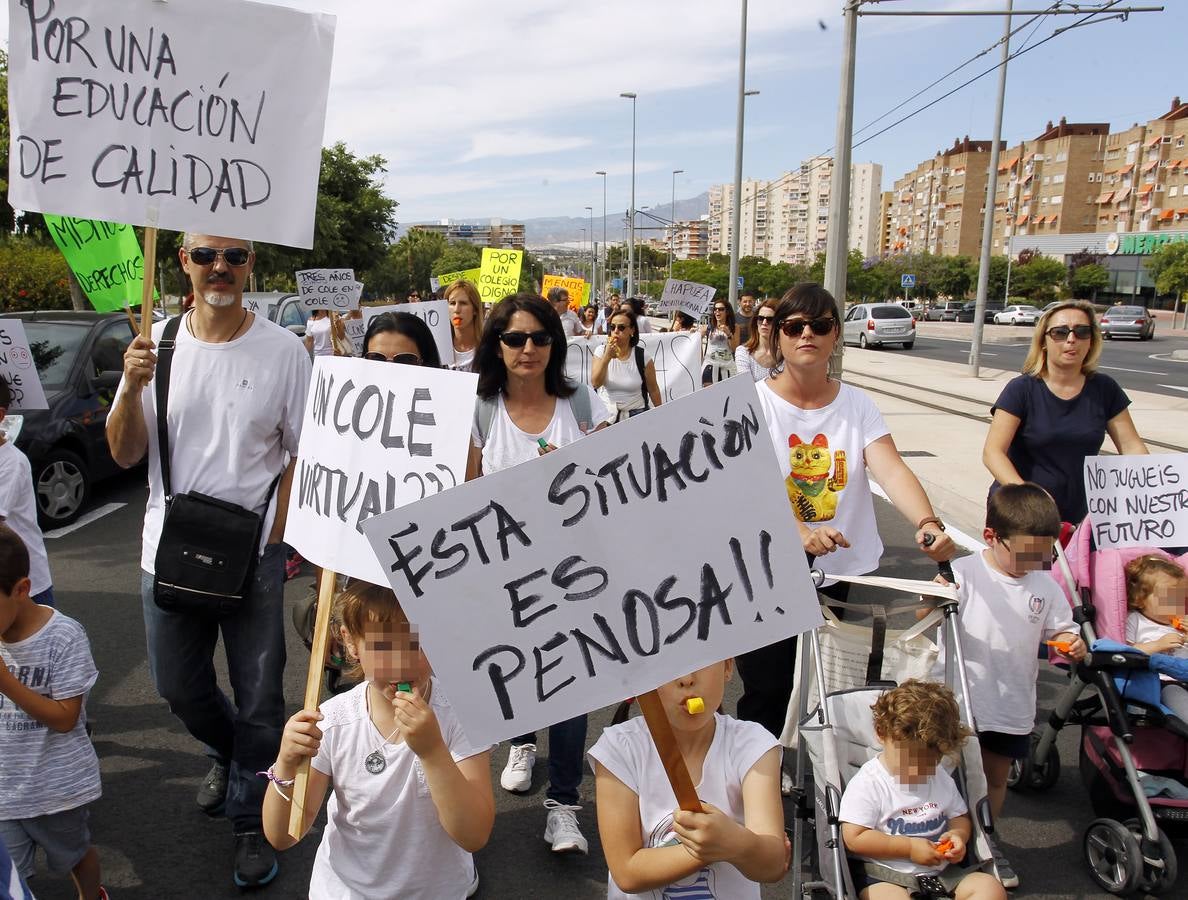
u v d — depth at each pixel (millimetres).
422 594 1749
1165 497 3605
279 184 2852
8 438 3561
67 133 2742
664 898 2035
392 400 2191
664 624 1803
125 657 4758
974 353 19969
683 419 1807
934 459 10078
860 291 76875
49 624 2609
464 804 1889
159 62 2754
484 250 13234
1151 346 32062
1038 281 66375
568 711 1785
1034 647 3109
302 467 2348
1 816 2555
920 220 123125
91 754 2729
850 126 12828
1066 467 3924
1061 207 96375
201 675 3109
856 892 2576
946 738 2520
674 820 1749
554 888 3051
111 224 6293
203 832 3283
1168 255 46938
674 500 1811
